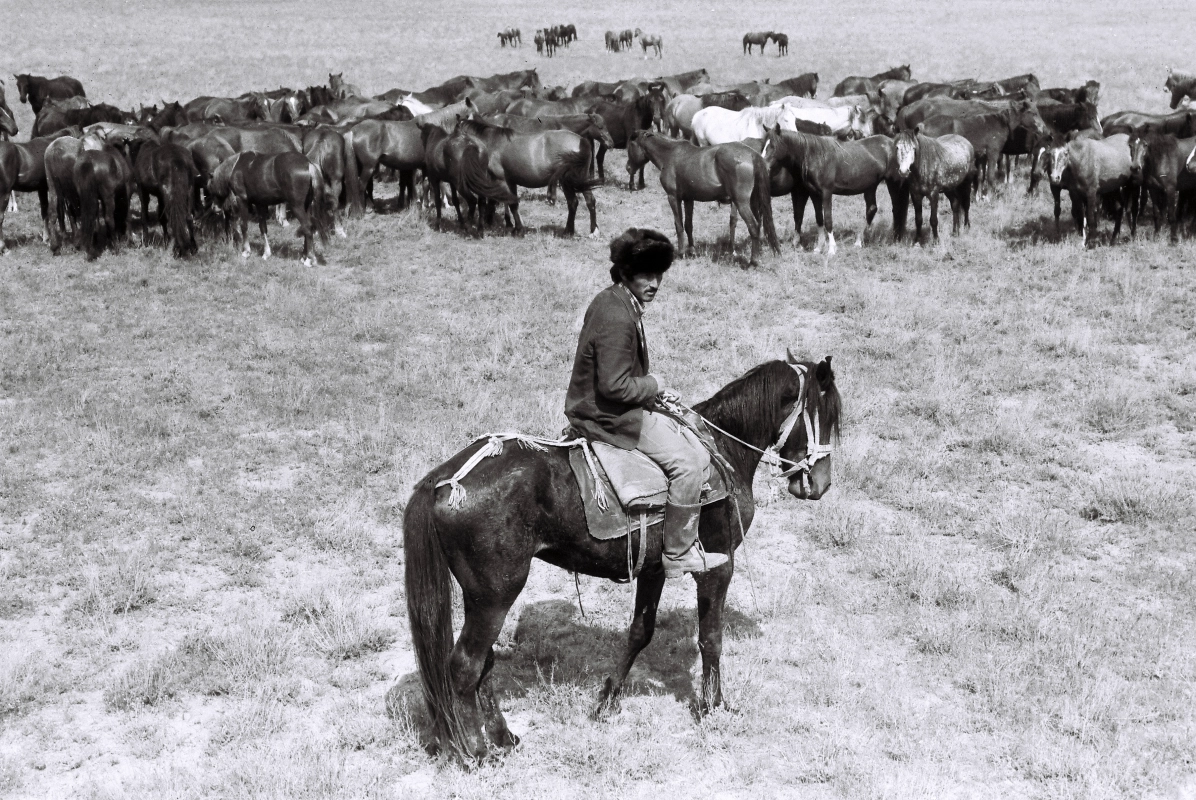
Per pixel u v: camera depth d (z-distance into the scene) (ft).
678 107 95.45
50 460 31.50
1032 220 62.95
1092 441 33.24
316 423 34.68
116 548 26.23
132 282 51.78
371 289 51.11
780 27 226.58
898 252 56.29
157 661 21.18
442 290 51.37
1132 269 51.08
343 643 21.98
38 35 193.36
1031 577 24.64
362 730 19.16
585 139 61.21
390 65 165.37
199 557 25.89
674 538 17.51
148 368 39.86
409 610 16.87
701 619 19.08
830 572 25.57
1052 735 19.06
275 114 93.61
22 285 51.21
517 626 23.12
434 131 64.54
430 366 39.70
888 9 262.88
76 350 41.39
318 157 64.34
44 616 23.32
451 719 17.46
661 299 48.65
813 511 28.76
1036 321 44.27
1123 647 21.84
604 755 18.53
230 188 56.80
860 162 55.83
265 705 19.92
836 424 19.54
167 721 19.61
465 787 17.47
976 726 19.36
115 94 130.31
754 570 25.67
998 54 165.58
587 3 290.56
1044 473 30.68
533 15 255.91
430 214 69.62
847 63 161.48
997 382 37.76
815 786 17.89
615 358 16.60
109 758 18.48
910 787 17.46
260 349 41.91
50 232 59.72
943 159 56.54
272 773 17.79
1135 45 172.76
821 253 56.75
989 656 21.61
